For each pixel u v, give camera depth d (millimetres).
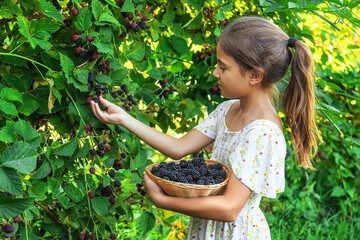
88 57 1543
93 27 1583
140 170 1953
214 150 1739
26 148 1313
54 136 1754
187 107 2242
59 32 1620
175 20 2062
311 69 1618
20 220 1391
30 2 1422
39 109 1589
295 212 3459
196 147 1824
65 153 1535
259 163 1535
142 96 2047
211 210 1455
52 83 1496
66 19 1623
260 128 1550
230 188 1515
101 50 1484
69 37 1628
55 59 1561
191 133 1831
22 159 1302
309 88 1619
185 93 2305
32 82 1585
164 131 2309
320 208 3646
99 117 1604
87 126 1573
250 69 1550
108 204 1748
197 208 1447
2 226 1330
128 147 1866
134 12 1740
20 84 1515
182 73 2375
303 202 3512
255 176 1530
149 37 1980
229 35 1563
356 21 1844
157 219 2430
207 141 1846
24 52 1529
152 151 3455
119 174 1774
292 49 1650
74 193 1641
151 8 1996
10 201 1266
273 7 1868
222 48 1569
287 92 1653
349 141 3635
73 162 1692
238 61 1547
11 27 1632
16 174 1281
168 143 1760
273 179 1531
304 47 1603
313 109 1644
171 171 1492
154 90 2072
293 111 1630
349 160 3709
